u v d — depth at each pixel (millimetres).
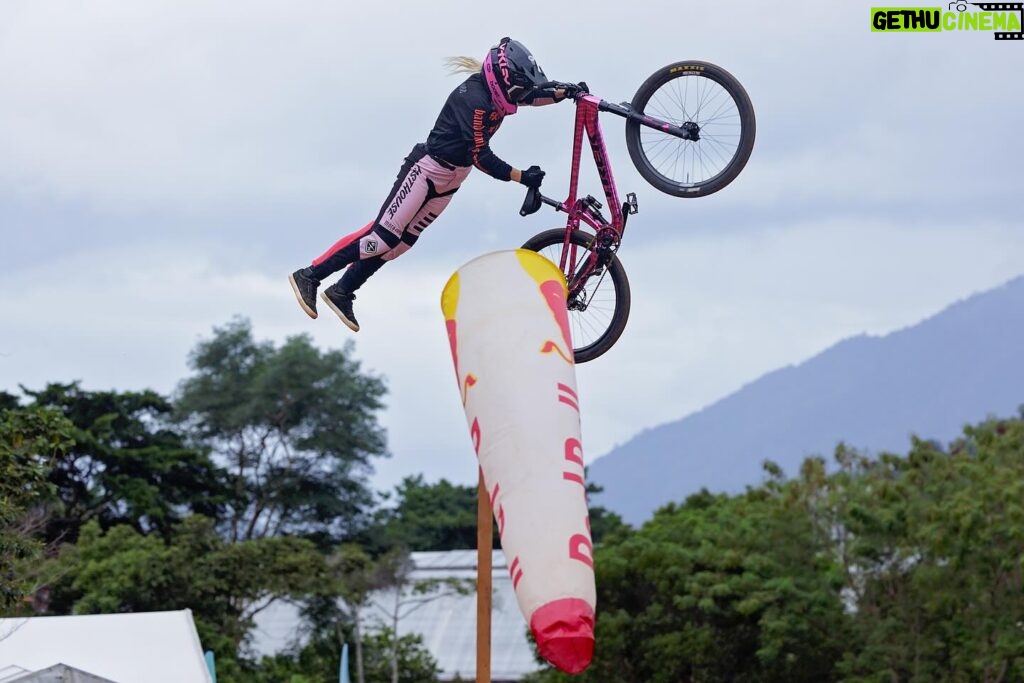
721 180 16094
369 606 55438
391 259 16891
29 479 22672
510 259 15383
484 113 15898
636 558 46750
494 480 13797
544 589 12883
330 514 74375
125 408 62281
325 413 74125
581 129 16344
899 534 43219
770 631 43719
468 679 61406
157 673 27688
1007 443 46812
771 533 47062
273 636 60094
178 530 53531
